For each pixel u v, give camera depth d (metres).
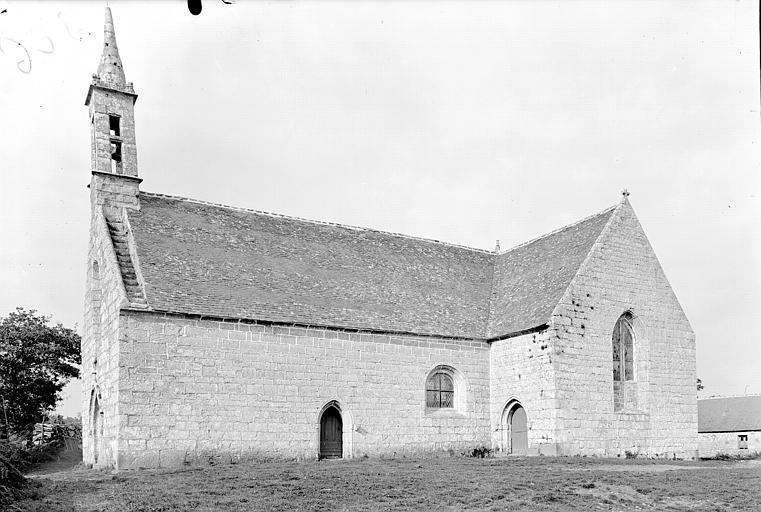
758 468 25.17
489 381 32.00
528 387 29.75
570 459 26.48
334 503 16.02
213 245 29.48
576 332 29.47
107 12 31.08
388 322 29.81
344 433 27.91
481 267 38.31
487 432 31.42
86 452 30.34
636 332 31.94
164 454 23.69
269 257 30.64
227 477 19.92
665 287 32.94
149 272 25.94
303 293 29.23
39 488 17.98
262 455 25.61
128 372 23.58
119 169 30.23
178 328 24.80
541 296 31.30
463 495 17.17
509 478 19.94
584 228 33.75
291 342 27.06
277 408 26.27
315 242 33.47
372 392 28.64
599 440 29.22
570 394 28.77
